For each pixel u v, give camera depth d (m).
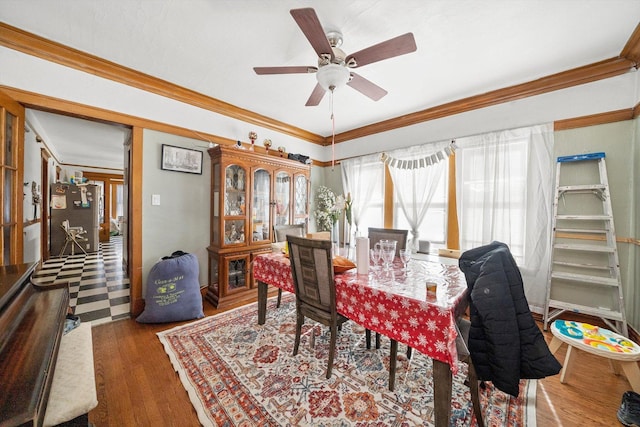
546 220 2.40
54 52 1.95
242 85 2.57
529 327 1.21
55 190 5.34
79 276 3.78
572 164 2.31
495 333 1.15
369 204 3.83
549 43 1.90
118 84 2.31
